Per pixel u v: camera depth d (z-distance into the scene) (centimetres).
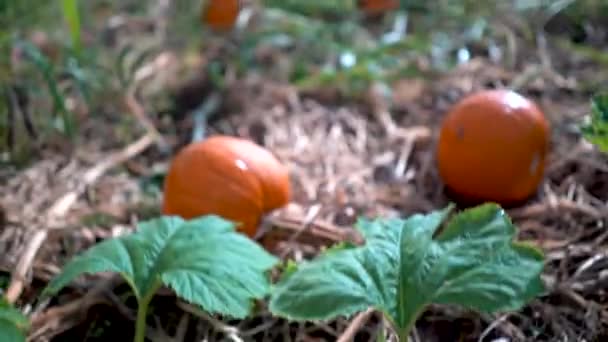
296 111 182
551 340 123
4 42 182
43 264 136
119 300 129
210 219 121
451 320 126
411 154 166
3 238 142
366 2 220
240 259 116
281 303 111
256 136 175
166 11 225
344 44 204
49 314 127
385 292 111
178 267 115
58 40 203
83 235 143
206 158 134
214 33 212
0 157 166
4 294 129
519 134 139
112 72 190
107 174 162
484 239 112
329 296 109
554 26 208
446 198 150
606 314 124
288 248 137
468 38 203
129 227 146
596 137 124
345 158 165
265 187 136
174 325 129
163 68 199
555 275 131
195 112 183
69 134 169
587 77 185
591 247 134
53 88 168
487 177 141
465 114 142
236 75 196
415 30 210
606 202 146
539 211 143
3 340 109
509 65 191
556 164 154
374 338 124
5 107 171
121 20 220
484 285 109
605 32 204
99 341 127
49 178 159
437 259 112
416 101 183
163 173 161
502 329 124
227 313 112
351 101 186
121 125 177
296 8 222
